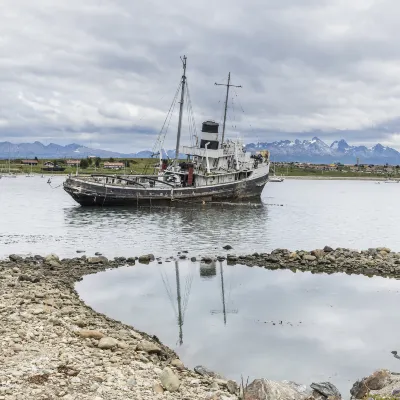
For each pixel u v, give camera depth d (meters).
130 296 32.12
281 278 38.72
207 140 107.25
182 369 18.97
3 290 27.41
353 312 29.39
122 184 99.44
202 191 103.06
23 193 143.12
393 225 81.69
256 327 26.33
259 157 118.44
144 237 60.94
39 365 16.17
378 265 42.88
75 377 15.59
